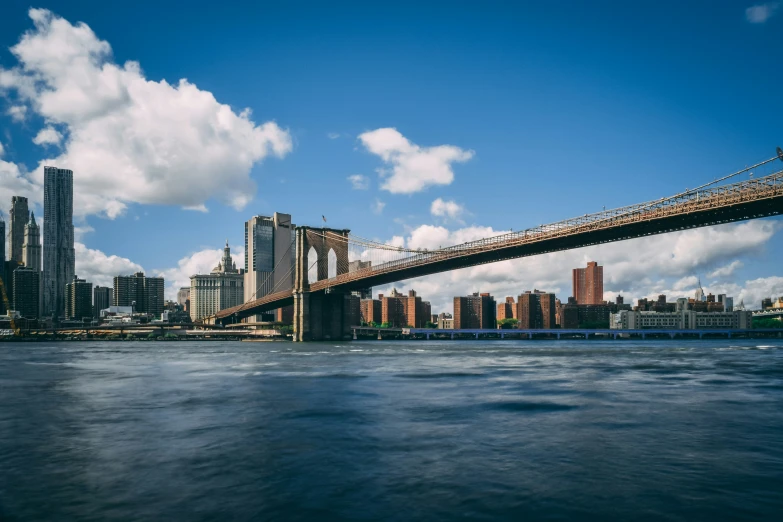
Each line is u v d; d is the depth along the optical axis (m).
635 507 17.59
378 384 48.81
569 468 21.56
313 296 188.25
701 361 80.12
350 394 42.03
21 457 23.67
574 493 18.83
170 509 17.64
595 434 27.36
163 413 34.03
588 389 44.75
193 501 18.31
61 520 16.83
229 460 22.94
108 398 40.88
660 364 73.75
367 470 21.44
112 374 61.25
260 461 22.77
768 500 18.14
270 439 26.64
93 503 18.19
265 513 17.30
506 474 20.84
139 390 45.62
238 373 60.97
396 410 34.56
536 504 17.88
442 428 28.94
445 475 20.78
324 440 26.34
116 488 19.61
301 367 69.38
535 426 29.33
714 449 24.34
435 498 18.45
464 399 39.16
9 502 18.31
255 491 19.22
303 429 28.88
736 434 27.27
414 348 139.25
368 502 18.12
